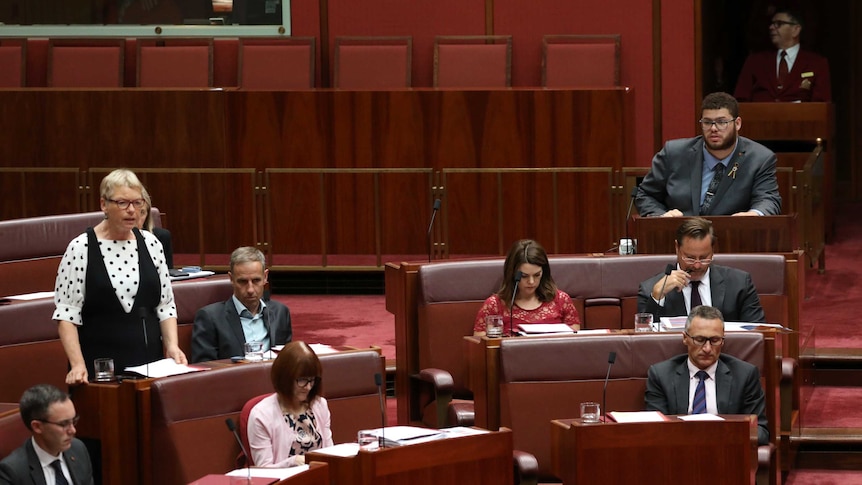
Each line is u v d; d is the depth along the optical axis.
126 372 20.16
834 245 40.69
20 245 27.28
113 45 39.91
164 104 37.41
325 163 37.38
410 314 24.31
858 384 27.36
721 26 45.19
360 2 39.81
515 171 36.38
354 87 39.19
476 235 36.75
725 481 18.94
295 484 17.25
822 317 31.16
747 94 41.94
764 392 21.17
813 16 49.66
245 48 39.44
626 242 27.31
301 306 34.66
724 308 23.19
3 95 37.56
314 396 19.64
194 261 37.56
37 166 37.69
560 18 39.16
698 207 26.17
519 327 22.52
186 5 40.25
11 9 40.53
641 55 38.97
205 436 19.55
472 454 18.77
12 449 18.08
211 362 20.92
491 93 36.72
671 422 18.84
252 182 36.97
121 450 19.31
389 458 17.95
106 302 20.53
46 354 23.53
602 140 36.41
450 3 39.53
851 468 24.08
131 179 20.62
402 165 37.22
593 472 18.80
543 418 20.94
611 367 21.08
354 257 37.50
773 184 26.02
